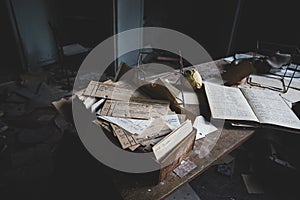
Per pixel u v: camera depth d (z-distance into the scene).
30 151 1.79
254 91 1.23
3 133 1.94
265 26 2.46
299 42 2.30
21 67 3.08
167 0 3.24
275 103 1.14
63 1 3.15
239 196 1.57
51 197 1.30
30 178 1.57
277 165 1.54
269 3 2.34
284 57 1.52
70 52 2.76
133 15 2.85
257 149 1.71
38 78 2.91
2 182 1.54
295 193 1.54
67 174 1.12
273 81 1.42
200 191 1.58
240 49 2.74
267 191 1.59
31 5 2.93
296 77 1.49
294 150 1.54
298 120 1.03
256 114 1.05
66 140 1.03
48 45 3.28
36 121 2.07
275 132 1.64
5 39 2.98
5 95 2.48
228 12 2.62
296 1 2.19
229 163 1.75
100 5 2.77
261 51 1.85
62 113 0.90
